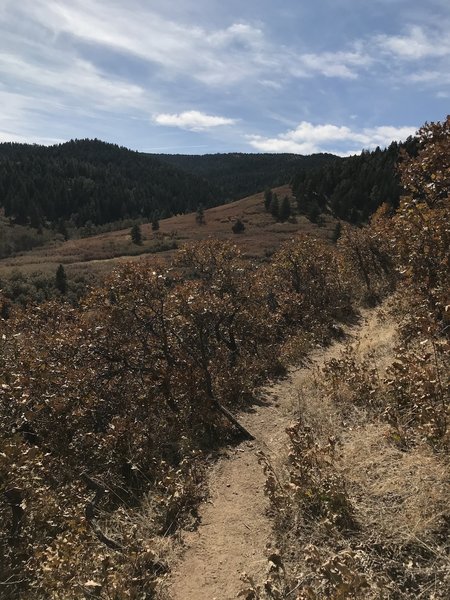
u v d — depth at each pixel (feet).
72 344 27.09
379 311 42.45
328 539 11.74
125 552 13.70
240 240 216.13
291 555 12.04
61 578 12.22
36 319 37.96
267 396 27.68
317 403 22.41
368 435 15.87
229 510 15.66
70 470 20.03
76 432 22.50
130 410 24.52
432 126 21.95
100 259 241.14
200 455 20.03
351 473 13.57
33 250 318.04
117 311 25.76
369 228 63.36
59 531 15.67
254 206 323.98
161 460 19.24
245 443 21.22
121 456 19.84
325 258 58.18
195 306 25.72
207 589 11.98
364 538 11.18
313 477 13.88
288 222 264.52
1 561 13.89
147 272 25.93
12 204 458.50
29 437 23.26
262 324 43.11
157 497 16.24
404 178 23.41
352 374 22.06
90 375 25.43
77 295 142.61
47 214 493.36
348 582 9.19
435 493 11.19
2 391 19.97
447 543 9.98
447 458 12.47
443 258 20.43
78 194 529.04
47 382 23.50
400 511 11.34
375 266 62.95
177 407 24.85
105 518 16.31
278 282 57.47
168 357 26.20
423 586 9.34
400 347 23.07
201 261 44.60
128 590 11.74
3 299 43.09
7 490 14.24
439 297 20.01
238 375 29.43
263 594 10.85
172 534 14.87
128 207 532.73
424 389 15.21
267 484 14.98
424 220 20.68
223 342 39.34
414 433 14.76
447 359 17.87
